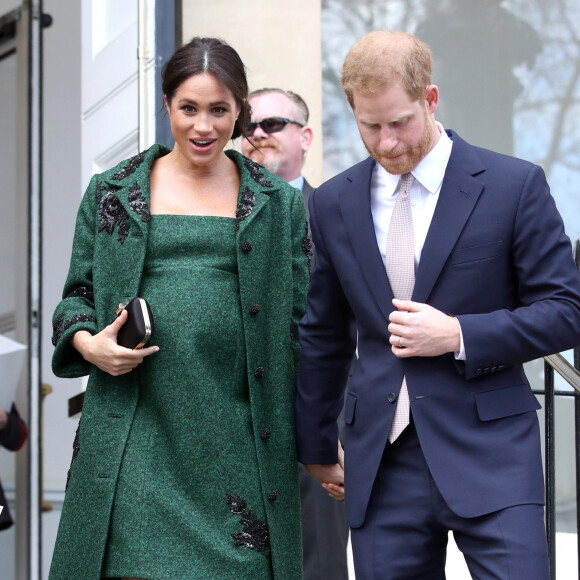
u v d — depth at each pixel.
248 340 5.21
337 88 8.93
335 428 5.37
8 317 9.23
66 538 5.16
